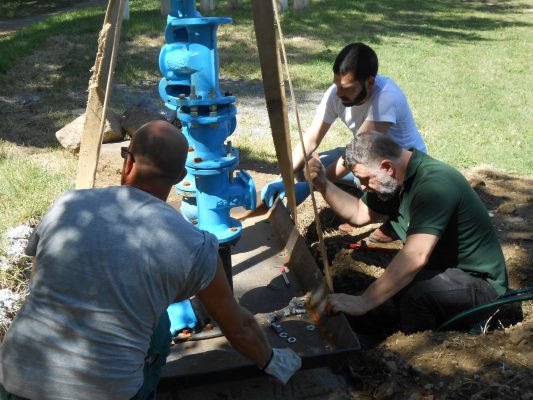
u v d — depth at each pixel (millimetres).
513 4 19844
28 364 2004
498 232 4754
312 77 9766
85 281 1988
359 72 3639
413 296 3240
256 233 4281
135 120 5469
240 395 2854
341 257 4066
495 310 3314
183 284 2062
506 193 5547
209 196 3064
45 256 2043
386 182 3117
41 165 5398
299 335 3184
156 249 2020
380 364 2939
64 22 12445
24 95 7652
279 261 3924
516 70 11234
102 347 1990
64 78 8445
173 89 3156
